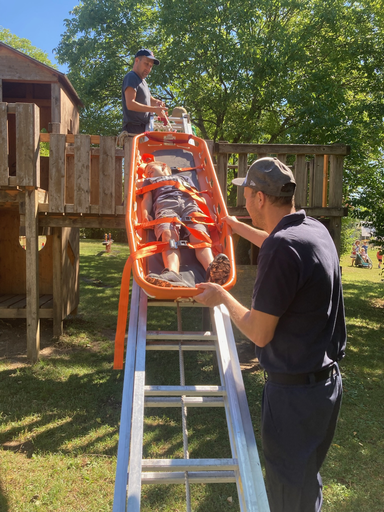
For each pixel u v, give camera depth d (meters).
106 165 5.70
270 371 1.80
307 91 12.16
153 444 3.71
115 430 3.93
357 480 3.32
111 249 19.42
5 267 8.20
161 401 2.35
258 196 1.89
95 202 6.56
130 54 15.52
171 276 2.56
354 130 11.73
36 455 3.50
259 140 15.62
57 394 4.64
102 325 7.47
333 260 1.79
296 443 1.73
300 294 1.68
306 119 12.12
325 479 3.32
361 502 3.04
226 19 12.95
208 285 1.99
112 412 4.28
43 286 8.11
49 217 5.96
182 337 2.76
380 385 5.25
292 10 13.68
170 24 13.32
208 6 12.95
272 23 13.29
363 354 6.46
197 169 4.42
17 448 3.61
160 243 2.89
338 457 3.62
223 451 3.62
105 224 6.05
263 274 1.66
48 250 8.08
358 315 9.12
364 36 12.72
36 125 5.42
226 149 5.77
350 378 5.43
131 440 2.00
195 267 3.09
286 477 1.75
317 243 1.71
